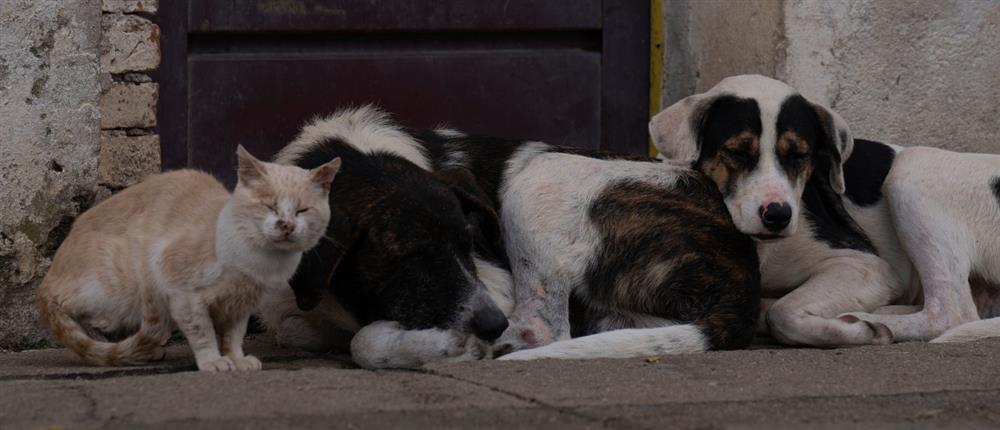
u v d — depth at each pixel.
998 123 8.77
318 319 6.82
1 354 6.95
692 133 6.96
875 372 5.69
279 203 5.40
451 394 5.02
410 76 8.55
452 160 7.08
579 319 6.95
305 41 8.44
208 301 5.64
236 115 8.30
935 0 8.55
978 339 6.84
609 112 8.80
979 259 7.40
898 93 8.55
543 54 8.70
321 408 4.71
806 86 8.33
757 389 5.22
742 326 6.72
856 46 8.40
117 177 7.99
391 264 6.21
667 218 6.84
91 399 4.91
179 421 4.48
